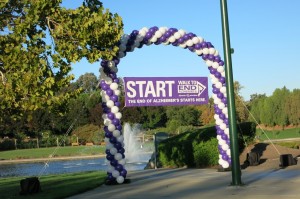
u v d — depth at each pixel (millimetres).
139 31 13773
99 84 13414
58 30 10070
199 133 18188
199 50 14680
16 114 10547
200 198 9422
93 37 10320
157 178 13750
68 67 10008
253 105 79250
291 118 71188
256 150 18109
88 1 10938
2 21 10320
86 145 55594
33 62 9547
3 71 9969
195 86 14867
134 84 14203
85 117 64500
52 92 9680
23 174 26312
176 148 18094
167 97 14539
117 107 13258
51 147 54312
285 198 8875
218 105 14797
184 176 13805
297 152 18047
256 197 9148
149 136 53062
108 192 11250
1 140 55406
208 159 16719
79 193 11375
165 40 14258
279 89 73688
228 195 9602
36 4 9742
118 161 13023
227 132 14703
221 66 14828
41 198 10523
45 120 62188
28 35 10102
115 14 10727
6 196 11273
